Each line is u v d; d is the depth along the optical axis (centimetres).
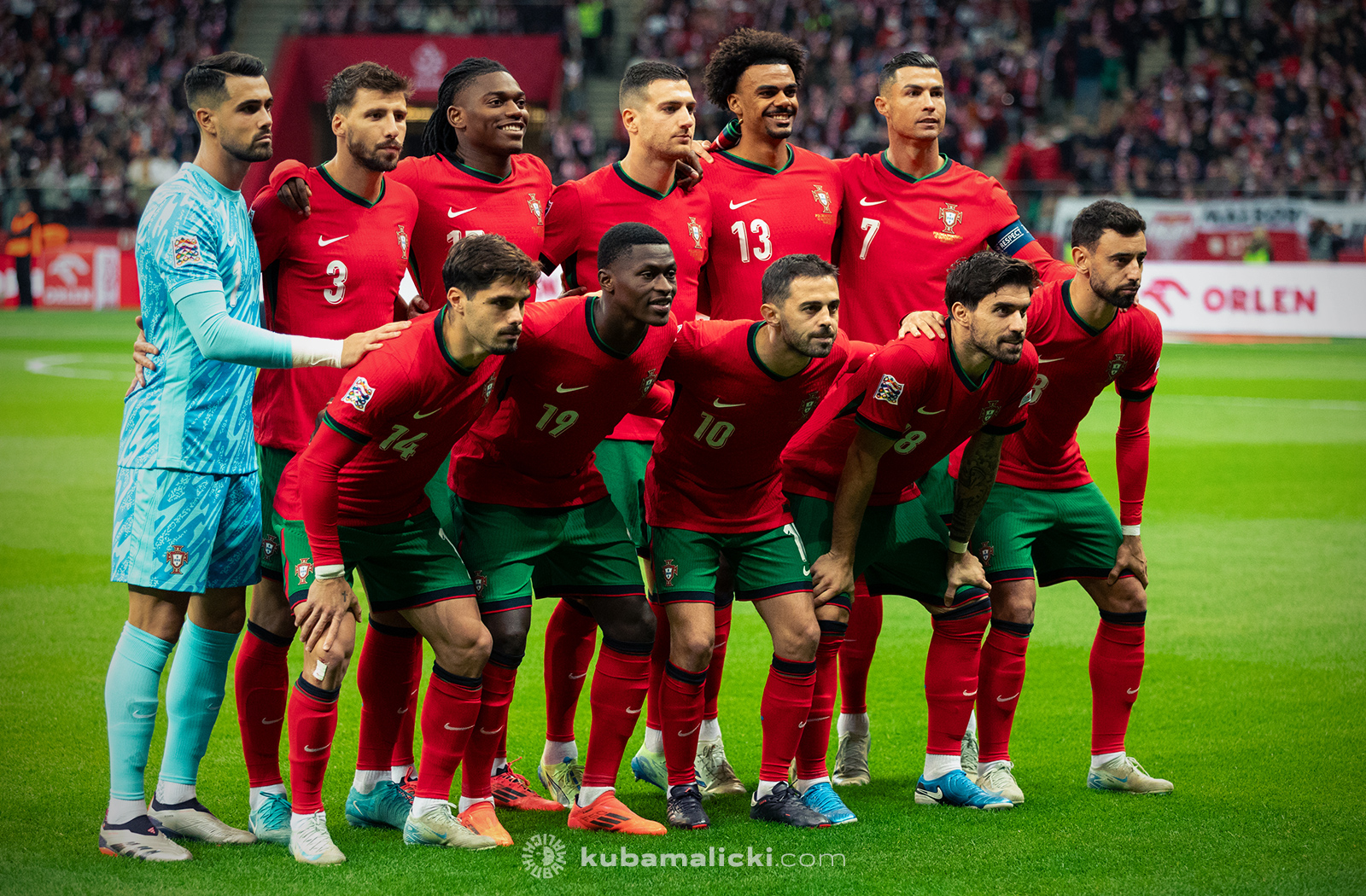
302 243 1666
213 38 12738
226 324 1457
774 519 1636
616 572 1595
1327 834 1549
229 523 1559
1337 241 8388
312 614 1428
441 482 1711
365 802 1616
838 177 1980
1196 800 1680
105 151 11994
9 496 3888
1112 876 1418
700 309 2025
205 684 1577
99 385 6569
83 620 2589
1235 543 3372
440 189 1820
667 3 12106
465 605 1508
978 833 1566
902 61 1908
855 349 1628
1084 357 1719
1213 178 10019
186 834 1548
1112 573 1753
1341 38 10819
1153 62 11350
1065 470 1781
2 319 10212
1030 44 11200
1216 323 8688
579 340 1490
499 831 1552
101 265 10988
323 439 1422
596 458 1852
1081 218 1684
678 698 1602
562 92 11681
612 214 1883
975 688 1689
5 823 1582
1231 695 2152
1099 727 1747
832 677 1659
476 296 1378
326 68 12275
